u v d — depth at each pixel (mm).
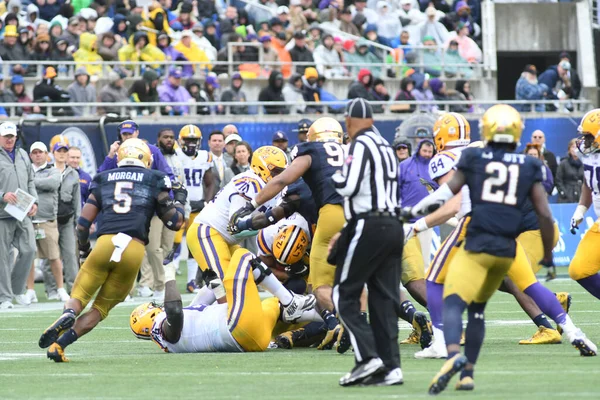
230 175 52781
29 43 72125
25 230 47938
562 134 76688
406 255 31219
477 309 22250
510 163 21906
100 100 68938
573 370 24859
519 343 31109
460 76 83062
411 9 86750
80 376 25828
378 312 22938
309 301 31031
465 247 21938
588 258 32375
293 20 82375
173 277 30500
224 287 31234
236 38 77938
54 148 51719
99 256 28594
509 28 88062
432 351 28359
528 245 31641
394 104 74500
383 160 22812
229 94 71312
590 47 88625
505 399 20500
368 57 81312
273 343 31844
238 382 24094
